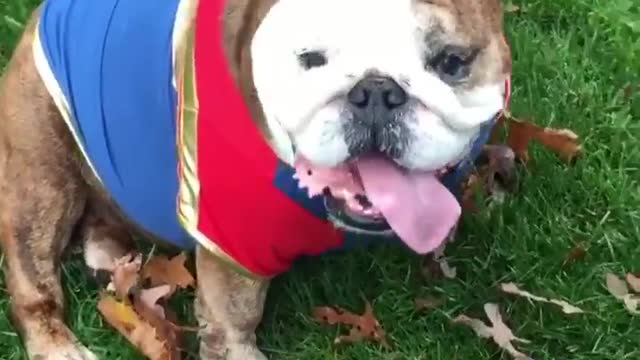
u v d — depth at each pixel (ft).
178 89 3.63
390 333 4.25
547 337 4.21
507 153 4.61
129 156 3.89
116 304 4.25
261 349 4.24
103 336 4.31
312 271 4.40
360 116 3.20
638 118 4.93
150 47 3.79
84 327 4.32
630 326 4.23
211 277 3.93
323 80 3.19
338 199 3.48
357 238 3.92
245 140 3.49
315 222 3.66
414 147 3.24
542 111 4.85
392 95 3.18
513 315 4.27
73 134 4.00
